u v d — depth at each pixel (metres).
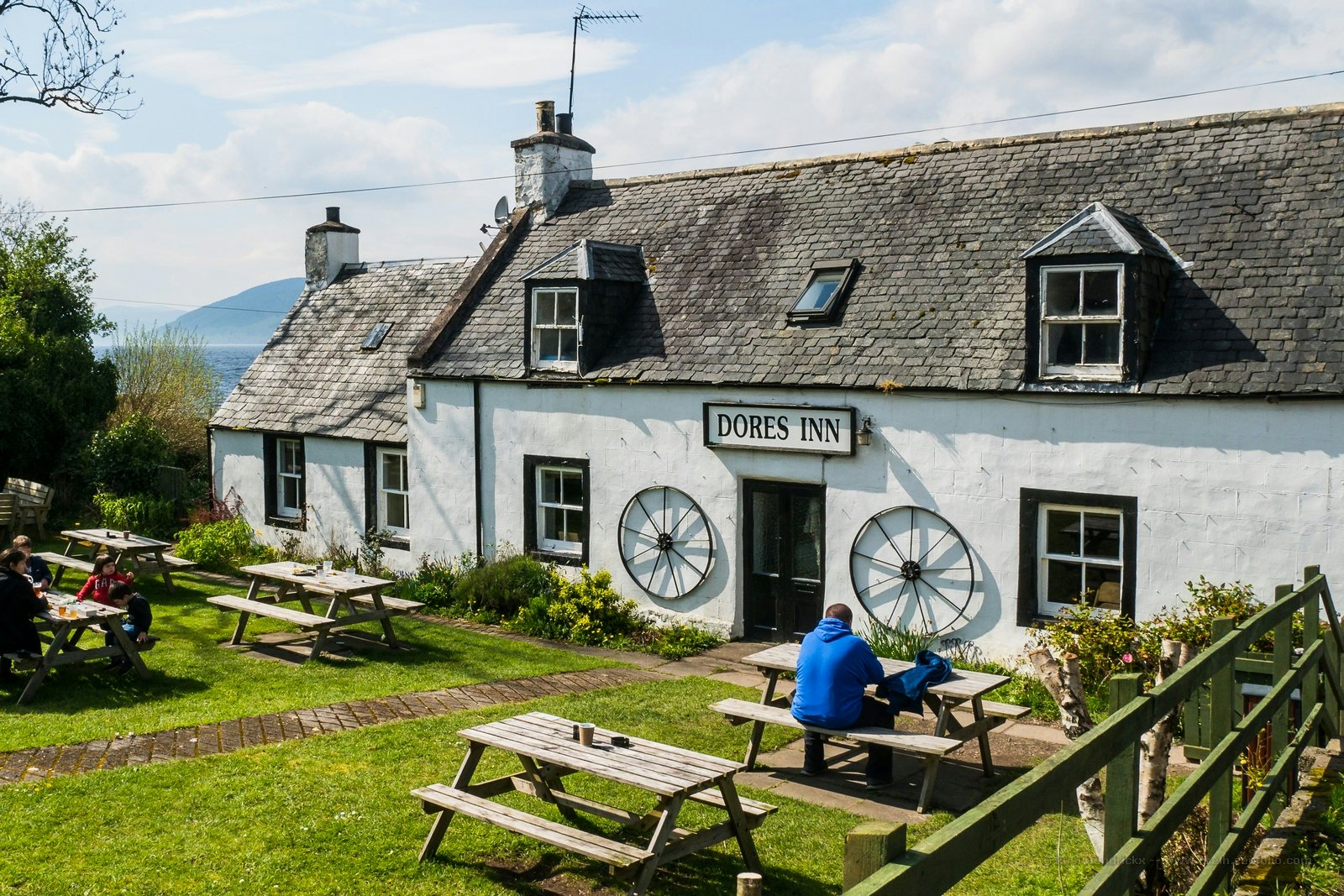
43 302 25.08
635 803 8.31
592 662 13.46
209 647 13.73
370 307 22.39
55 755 9.02
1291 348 10.96
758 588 14.63
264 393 22.06
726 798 6.89
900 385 12.87
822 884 7.00
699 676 12.73
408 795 8.19
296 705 10.84
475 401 17.03
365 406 19.97
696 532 14.81
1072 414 11.93
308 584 13.85
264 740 9.54
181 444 28.12
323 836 7.39
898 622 13.23
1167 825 4.06
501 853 7.30
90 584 13.01
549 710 10.83
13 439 23.66
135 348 30.25
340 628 14.91
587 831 7.74
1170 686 4.22
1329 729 7.29
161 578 18.53
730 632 14.61
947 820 8.15
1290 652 6.36
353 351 21.56
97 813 7.70
